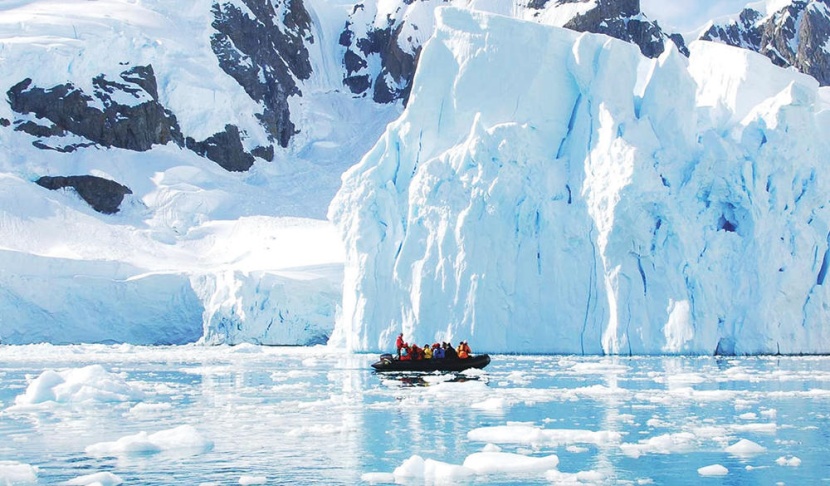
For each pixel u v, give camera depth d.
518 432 21.92
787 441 21.44
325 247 96.69
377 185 55.19
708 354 47.84
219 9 150.00
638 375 37.84
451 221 51.25
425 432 23.03
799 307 49.28
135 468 18.86
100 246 96.62
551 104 54.50
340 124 152.25
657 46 162.00
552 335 49.50
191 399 31.19
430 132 55.75
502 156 51.00
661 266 48.69
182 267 92.94
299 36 163.38
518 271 50.22
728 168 49.50
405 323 51.66
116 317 81.69
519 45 55.38
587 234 50.09
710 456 19.73
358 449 20.81
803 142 50.38
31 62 117.75
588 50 52.97
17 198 99.62
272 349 69.81
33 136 114.00
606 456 19.77
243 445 21.41
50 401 30.05
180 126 128.25
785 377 36.47
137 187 112.69
